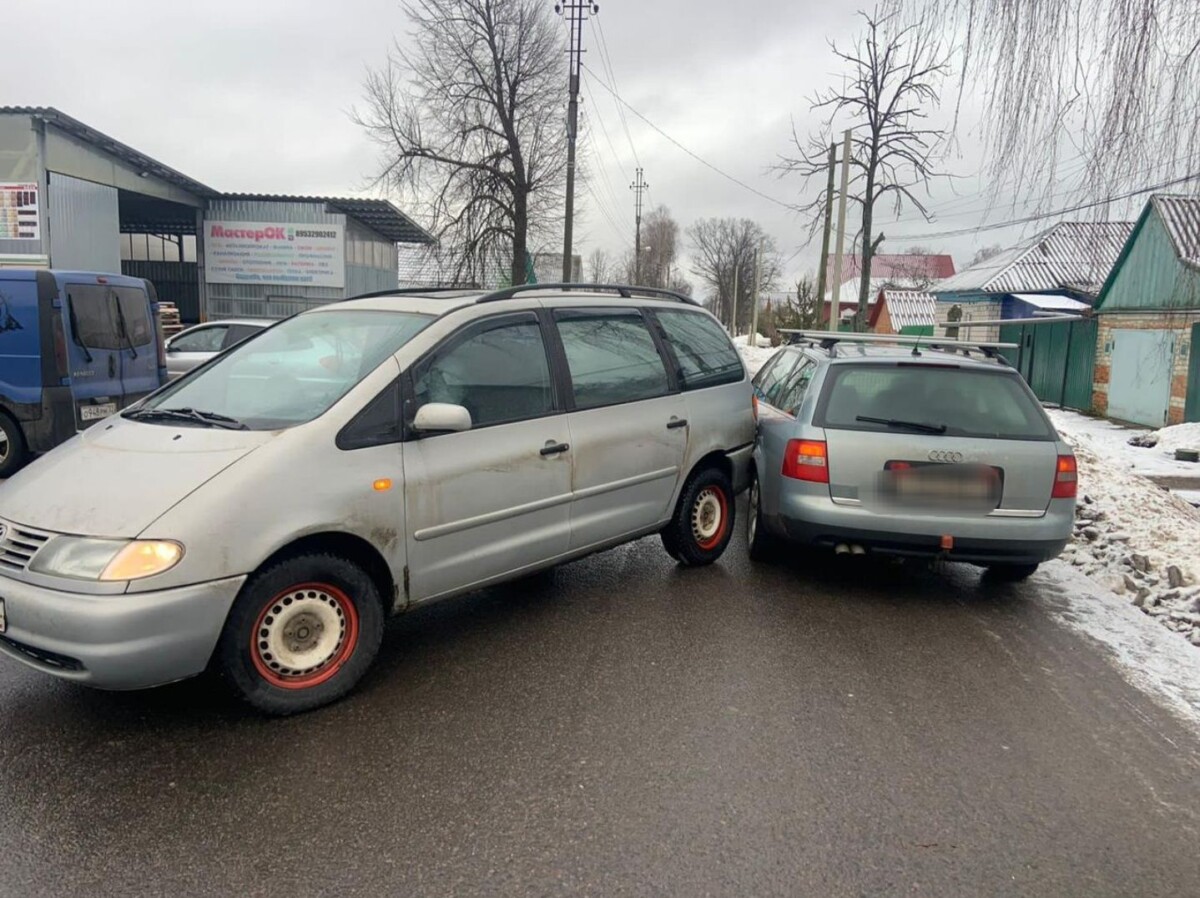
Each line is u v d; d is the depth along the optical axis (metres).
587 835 2.82
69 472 3.57
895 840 2.85
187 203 25.95
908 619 5.01
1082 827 2.96
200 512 3.25
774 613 5.02
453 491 4.04
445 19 28.25
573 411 4.70
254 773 3.14
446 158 28.64
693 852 2.74
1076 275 28.27
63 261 20.23
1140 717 3.83
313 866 2.63
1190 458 12.26
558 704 3.76
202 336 12.95
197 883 2.54
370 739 3.41
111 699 3.71
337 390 3.86
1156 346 16.84
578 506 4.73
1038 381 22.34
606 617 4.88
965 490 5.00
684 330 5.81
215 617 3.27
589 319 5.02
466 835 2.80
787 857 2.73
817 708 3.80
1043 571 6.19
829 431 5.16
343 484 3.62
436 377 4.07
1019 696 4.00
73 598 3.09
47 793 2.98
